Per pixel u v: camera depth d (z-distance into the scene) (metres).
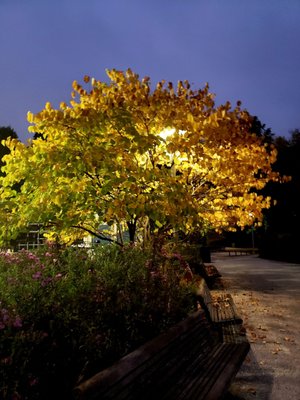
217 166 9.68
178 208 8.02
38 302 4.20
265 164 9.98
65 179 8.30
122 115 8.12
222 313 7.52
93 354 3.99
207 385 3.91
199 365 4.52
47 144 8.33
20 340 3.34
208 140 9.34
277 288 14.76
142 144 7.78
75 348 3.95
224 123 9.37
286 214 36.84
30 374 3.27
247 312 10.08
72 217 8.27
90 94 9.06
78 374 3.81
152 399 3.34
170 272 7.02
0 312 3.54
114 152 8.07
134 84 9.13
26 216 8.07
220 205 10.65
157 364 3.61
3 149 26.02
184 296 6.23
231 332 6.30
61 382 3.68
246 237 64.81
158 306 5.26
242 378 5.41
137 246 8.58
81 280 5.42
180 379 4.01
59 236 9.80
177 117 9.12
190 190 10.39
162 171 8.30
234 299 12.27
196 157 9.48
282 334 7.80
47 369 3.55
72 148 8.01
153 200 7.79
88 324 4.21
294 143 36.19
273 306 10.91
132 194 8.09
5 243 8.43
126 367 3.04
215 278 16.92
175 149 8.83
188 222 9.11
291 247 30.94
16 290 4.55
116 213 7.98
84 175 8.62
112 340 4.32
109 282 5.38
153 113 9.02
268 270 23.09
